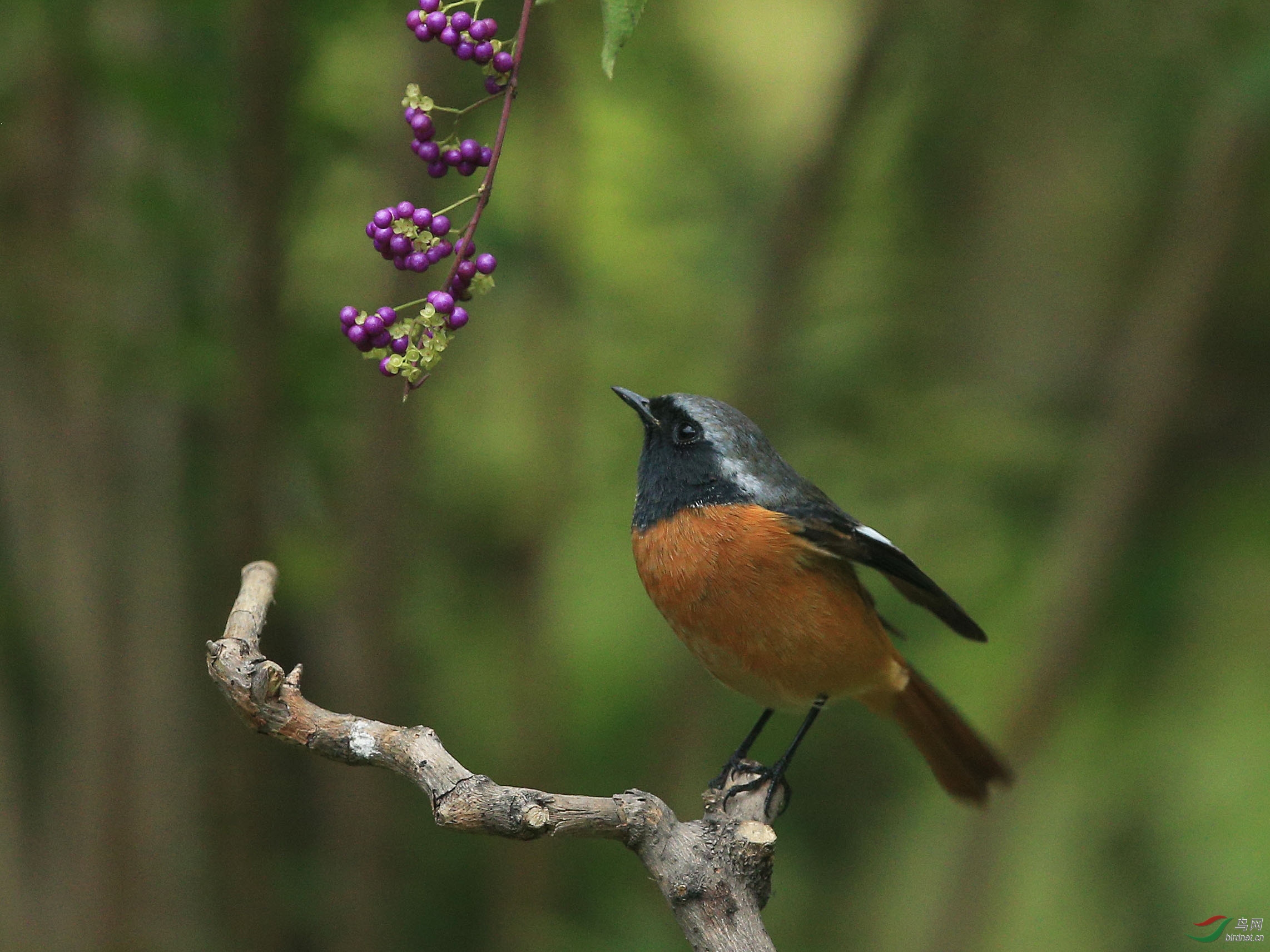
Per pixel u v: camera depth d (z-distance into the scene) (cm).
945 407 1148
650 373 1204
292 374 1042
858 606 791
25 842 1042
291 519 1076
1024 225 1237
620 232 1214
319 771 1114
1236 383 1218
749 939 477
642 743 1214
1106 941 1300
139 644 1035
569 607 1292
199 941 1030
